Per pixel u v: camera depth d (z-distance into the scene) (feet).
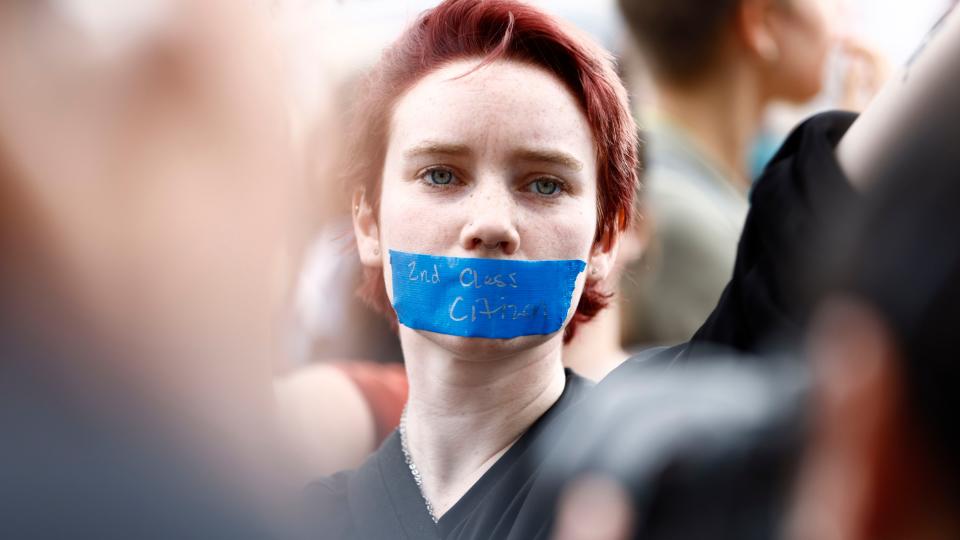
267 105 1.80
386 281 4.28
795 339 2.39
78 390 1.81
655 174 6.82
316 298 6.82
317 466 4.86
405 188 4.10
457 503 4.06
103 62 1.70
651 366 3.88
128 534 1.80
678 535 2.04
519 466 3.97
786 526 1.84
